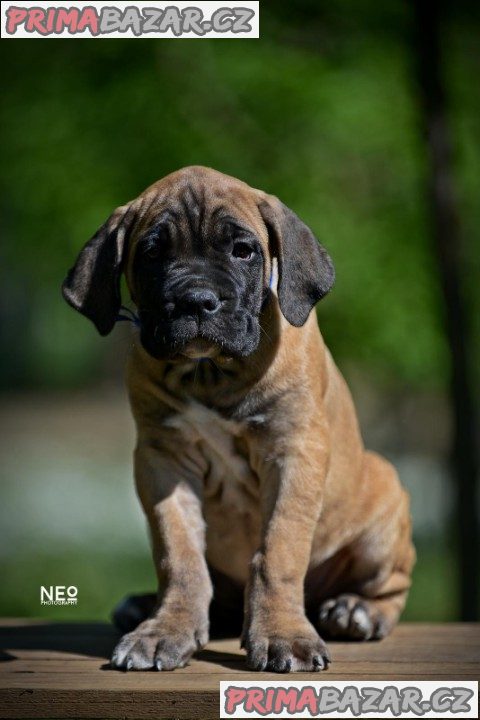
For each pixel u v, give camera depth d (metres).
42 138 11.11
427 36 10.35
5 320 41.22
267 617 5.51
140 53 10.94
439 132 10.39
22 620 7.36
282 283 5.83
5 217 12.41
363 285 10.96
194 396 5.91
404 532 6.89
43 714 5.07
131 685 5.12
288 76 10.85
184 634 5.54
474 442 10.59
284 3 10.88
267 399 5.86
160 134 10.75
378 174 11.42
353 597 6.55
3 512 19.59
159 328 5.54
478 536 10.64
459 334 10.46
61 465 24.80
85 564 15.48
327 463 5.98
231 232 5.73
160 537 5.90
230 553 6.47
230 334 5.52
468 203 11.42
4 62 11.39
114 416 33.88
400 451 18.58
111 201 10.68
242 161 10.80
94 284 5.94
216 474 6.17
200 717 5.02
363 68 11.02
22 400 38.78
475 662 5.66
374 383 14.24
